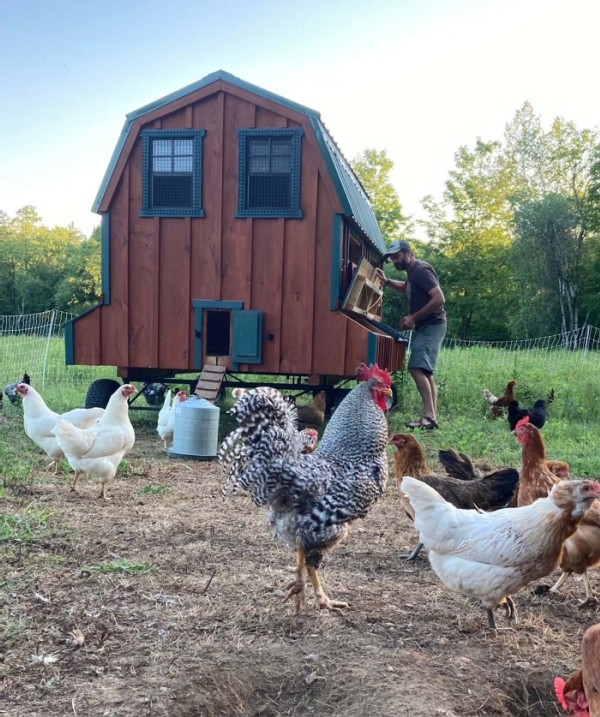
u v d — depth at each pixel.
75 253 65.50
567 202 44.22
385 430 4.51
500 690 3.49
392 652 3.78
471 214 52.44
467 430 11.34
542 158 51.00
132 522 6.11
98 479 7.89
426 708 3.16
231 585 4.69
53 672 3.43
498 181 51.53
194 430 9.14
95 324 11.82
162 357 11.75
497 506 5.68
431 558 4.25
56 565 4.93
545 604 4.71
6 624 3.92
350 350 11.24
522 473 5.27
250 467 4.05
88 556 5.14
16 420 11.73
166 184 11.60
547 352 20.02
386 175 52.41
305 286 11.35
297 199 11.25
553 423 12.52
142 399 15.72
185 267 11.60
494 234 51.09
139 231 11.67
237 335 11.51
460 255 50.41
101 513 6.38
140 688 3.30
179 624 4.03
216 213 11.49
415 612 4.39
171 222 11.60
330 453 4.37
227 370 11.57
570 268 43.81
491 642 4.02
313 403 13.37
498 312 49.00
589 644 2.31
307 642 3.87
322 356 11.38
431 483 5.69
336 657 3.69
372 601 4.54
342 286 11.78
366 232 13.83
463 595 4.71
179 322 11.68
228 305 11.51
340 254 11.27
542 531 3.76
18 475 7.66
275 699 3.39
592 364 17.67
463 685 3.48
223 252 11.53
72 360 11.89
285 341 11.48
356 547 5.71
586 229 44.16
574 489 3.70
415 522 4.25
